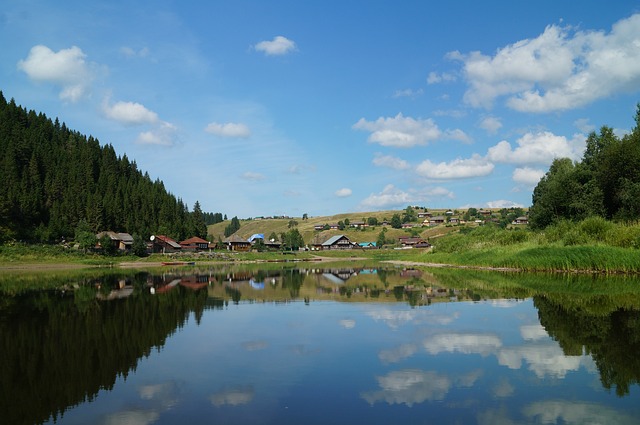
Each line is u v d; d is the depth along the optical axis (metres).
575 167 78.00
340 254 135.38
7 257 85.75
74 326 20.53
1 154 129.00
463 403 10.41
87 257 97.06
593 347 15.27
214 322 21.39
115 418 9.84
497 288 33.62
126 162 173.88
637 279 37.84
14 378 12.79
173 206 155.88
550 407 10.09
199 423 9.49
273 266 82.69
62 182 134.75
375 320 21.34
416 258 89.69
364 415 9.77
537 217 76.81
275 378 12.52
